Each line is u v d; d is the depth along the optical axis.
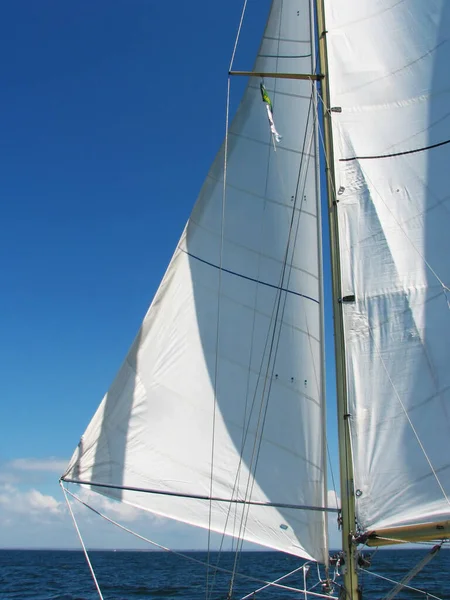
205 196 9.62
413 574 6.99
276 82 9.59
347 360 7.90
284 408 8.17
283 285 8.70
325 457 7.79
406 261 8.22
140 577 48.41
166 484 8.07
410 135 8.77
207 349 8.80
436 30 9.11
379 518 7.23
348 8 9.33
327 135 8.76
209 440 8.30
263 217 9.15
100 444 8.20
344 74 9.04
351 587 7.02
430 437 7.46
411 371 7.75
